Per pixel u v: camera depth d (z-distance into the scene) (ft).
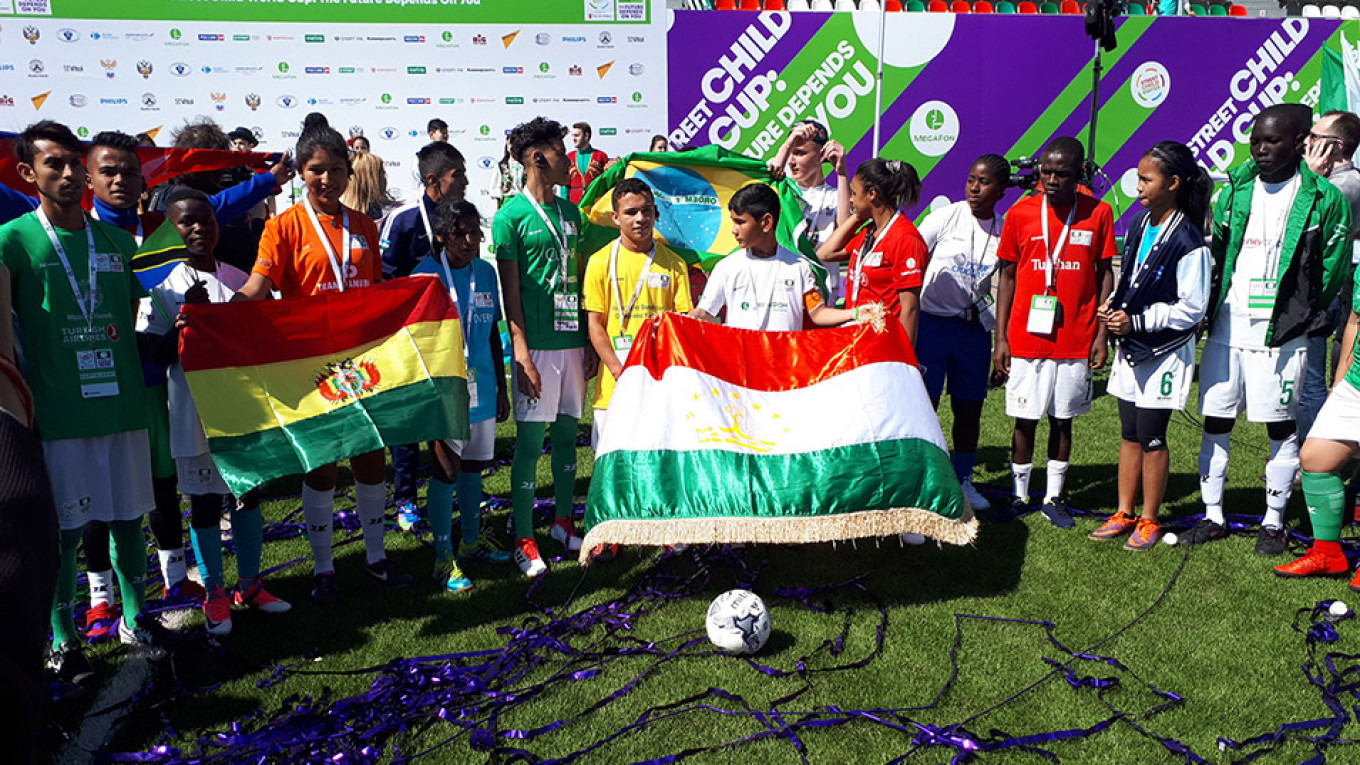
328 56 42.14
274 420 12.96
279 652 12.86
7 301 6.93
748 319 15.64
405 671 12.09
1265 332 15.11
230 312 12.80
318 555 14.42
